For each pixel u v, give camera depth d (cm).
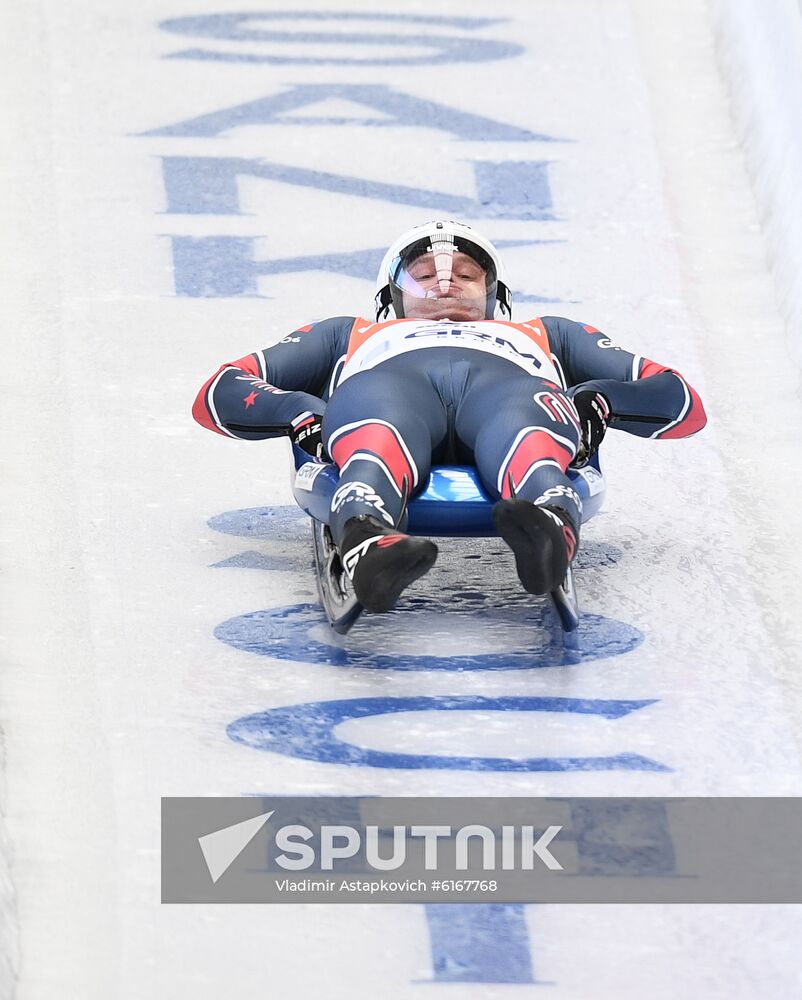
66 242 2702
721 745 1622
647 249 2786
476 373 1805
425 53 3419
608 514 2052
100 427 2192
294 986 1331
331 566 1769
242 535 1970
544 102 3250
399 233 2794
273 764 1558
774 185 2873
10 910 1376
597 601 1852
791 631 1831
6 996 1304
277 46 3422
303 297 2591
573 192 2947
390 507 1631
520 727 1627
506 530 1502
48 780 1530
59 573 1856
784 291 2652
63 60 3291
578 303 2608
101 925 1382
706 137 3144
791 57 2973
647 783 1562
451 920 1400
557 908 1418
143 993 1320
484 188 2945
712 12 3528
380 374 1767
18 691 1647
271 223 2802
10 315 2477
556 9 3588
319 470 1752
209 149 3027
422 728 1617
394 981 1341
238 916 1393
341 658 1723
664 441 2236
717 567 1948
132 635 1750
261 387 1847
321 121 3144
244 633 1762
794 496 2139
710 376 2444
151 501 2031
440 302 1969
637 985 1350
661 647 1773
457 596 1845
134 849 1455
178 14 3519
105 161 2962
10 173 2898
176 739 1588
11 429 2162
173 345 2430
